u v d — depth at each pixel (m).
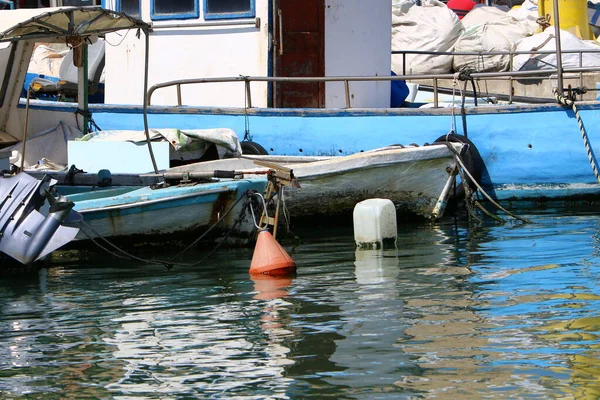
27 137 19.75
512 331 10.02
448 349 9.52
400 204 18.22
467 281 12.47
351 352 9.53
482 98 23.02
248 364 9.28
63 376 9.12
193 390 8.65
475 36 28.69
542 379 8.59
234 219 15.45
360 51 21.78
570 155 19.30
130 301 12.03
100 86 26.08
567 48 26.52
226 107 20.36
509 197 19.73
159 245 15.52
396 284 12.46
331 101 21.16
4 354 9.85
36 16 15.26
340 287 12.42
